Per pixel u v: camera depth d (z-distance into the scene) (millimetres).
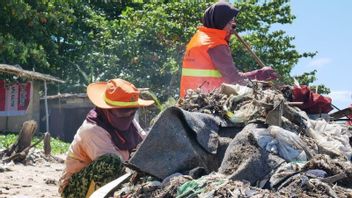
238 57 25672
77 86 30719
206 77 5777
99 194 3979
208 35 5887
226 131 4230
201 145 4047
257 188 3543
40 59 27375
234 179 3660
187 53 5961
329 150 4039
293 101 4898
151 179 4027
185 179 3758
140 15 27484
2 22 28078
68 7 29734
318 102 4941
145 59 26422
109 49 27312
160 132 4020
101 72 28531
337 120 5355
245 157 3779
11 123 27000
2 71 24234
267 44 27750
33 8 28766
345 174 3678
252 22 26656
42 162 14336
